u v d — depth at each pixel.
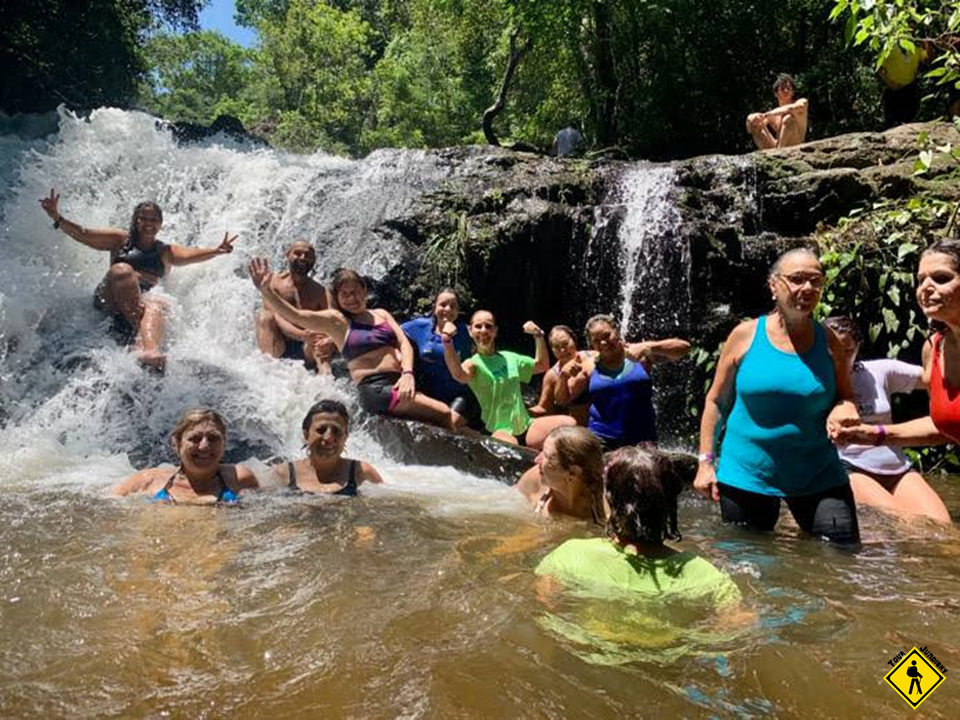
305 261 7.34
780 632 2.68
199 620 2.81
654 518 3.03
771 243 7.78
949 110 9.03
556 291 8.53
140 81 22.16
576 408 6.21
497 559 3.47
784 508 4.60
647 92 16.34
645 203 8.42
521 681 2.34
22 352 6.91
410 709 2.20
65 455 5.73
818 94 15.30
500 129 27.59
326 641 2.63
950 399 3.35
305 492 4.81
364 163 9.97
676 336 7.92
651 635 2.63
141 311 7.32
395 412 6.41
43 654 2.54
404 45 32.97
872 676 2.38
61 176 10.15
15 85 17.45
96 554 3.51
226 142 13.26
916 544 3.89
